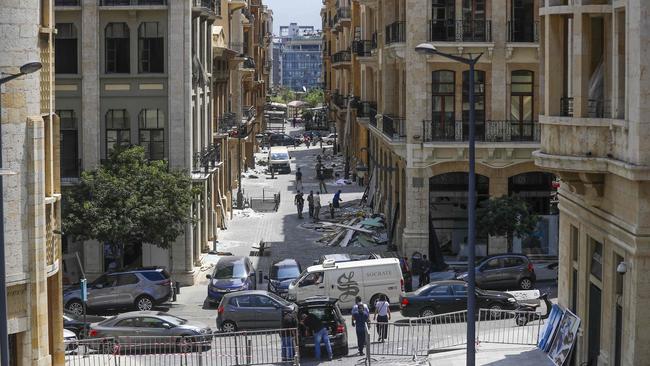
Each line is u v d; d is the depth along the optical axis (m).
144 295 70.12
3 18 45.59
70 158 80.69
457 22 81.81
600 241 44.19
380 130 99.06
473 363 42.84
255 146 194.88
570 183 43.88
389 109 96.81
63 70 80.75
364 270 68.50
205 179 86.44
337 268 68.38
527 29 81.88
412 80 81.94
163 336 56.88
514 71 82.25
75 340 54.62
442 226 84.00
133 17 80.62
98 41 80.62
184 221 75.69
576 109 41.75
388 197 99.25
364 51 115.44
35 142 46.47
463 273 76.12
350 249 93.25
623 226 40.22
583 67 41.66
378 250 92.25
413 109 82.12
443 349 53.94
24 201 46.41
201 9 85.44
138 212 72.31
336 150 198.62
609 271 43.00
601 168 41.25
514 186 83.75
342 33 165.38
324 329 54.78
